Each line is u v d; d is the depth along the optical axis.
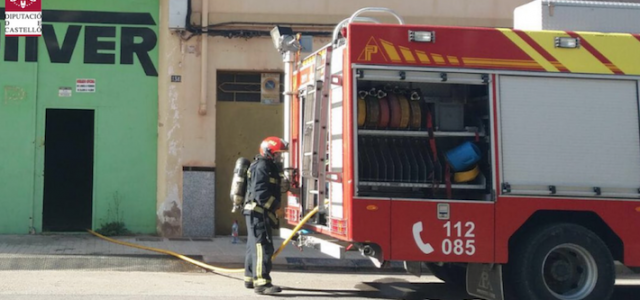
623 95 8.44
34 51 13.44
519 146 8.20
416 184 8.15
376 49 7.99
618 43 8.48
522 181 8.17
